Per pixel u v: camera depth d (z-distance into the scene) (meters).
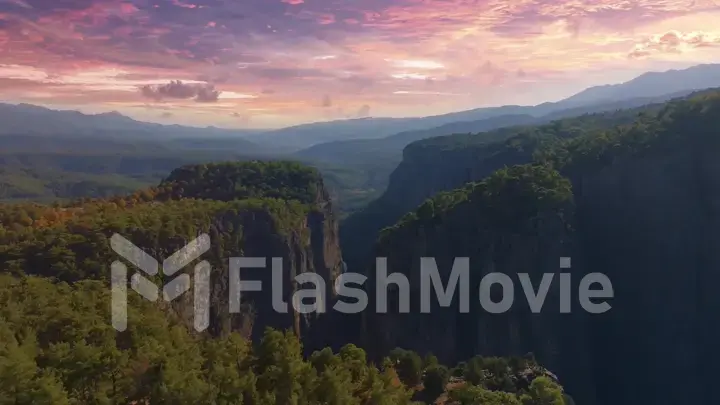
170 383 42.53
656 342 112.62
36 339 49.38
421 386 68.81
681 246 116.12
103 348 46.50
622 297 117.12
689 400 108.31
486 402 59.88
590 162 129.25
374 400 50.62
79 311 55.94
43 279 75.81
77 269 86.12
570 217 118.31
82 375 43.91
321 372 53.03
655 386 109.69
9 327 49.53
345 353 61.97
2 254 88.94
